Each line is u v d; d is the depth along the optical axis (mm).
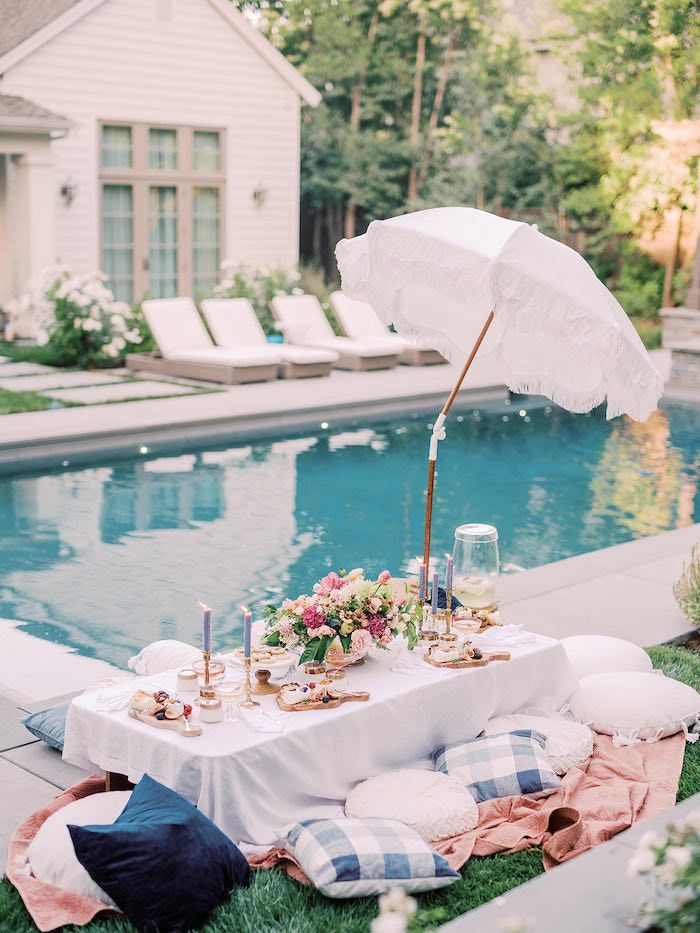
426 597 5219
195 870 3566
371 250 4859
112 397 13656
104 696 4371
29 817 4160
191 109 19656
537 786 4438
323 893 3711
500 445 13102
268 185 20969
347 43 27797
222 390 14508
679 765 4816
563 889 3195
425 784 4336
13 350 16938
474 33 28016
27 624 7059
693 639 6664
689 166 22484
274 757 4055
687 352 16766
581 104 24766
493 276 4469
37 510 9789
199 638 6926
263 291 18203
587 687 5273
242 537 9156
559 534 9484
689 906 2762
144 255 19500
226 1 19531
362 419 14242
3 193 18203
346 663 4617
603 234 23750
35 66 17719
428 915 3135
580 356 4504
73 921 3559
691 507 10469
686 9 22719
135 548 8789
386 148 27297
